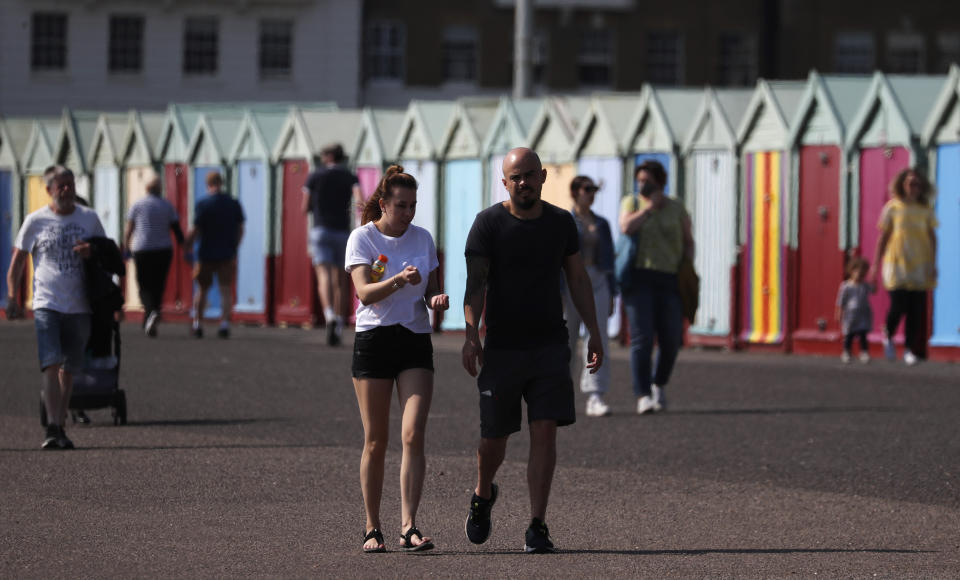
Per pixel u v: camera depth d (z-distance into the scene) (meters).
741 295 66.00
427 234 23.83
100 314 35.41
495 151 73.81
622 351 63.84
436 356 58.59
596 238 40.44
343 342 66.56
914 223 56.66
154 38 134.50
